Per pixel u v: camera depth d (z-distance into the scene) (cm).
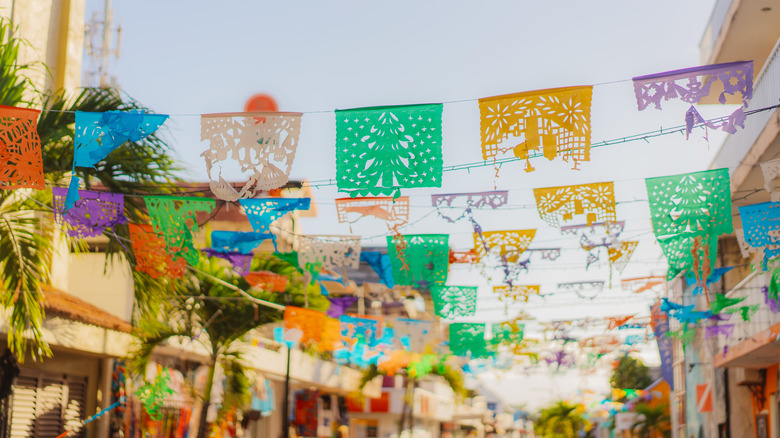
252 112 768
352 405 3916
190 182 1007
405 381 4188
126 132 780
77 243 1074
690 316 1441
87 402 1642
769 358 1834
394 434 4034
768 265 1091
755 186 1593
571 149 715
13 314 1002
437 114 754
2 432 1296
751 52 1911
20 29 1519
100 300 1822
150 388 1650
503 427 5681
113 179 989
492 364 2192
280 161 763
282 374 2448
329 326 1491
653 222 873
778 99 1266
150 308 1084
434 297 1276
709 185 858
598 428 7369
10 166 782
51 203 1043
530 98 722
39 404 1473
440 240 1092
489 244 1040
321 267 1122
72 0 1683
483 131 727
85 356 1599
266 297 1681
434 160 752
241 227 1984
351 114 762
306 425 2966
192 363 2023
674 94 692
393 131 756
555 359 1895
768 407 2019
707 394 2430
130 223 998
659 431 4384
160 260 998
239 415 2234
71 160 984
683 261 920
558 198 879
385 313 2619
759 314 1845
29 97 1466
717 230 867
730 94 685
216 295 1652
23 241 1006
